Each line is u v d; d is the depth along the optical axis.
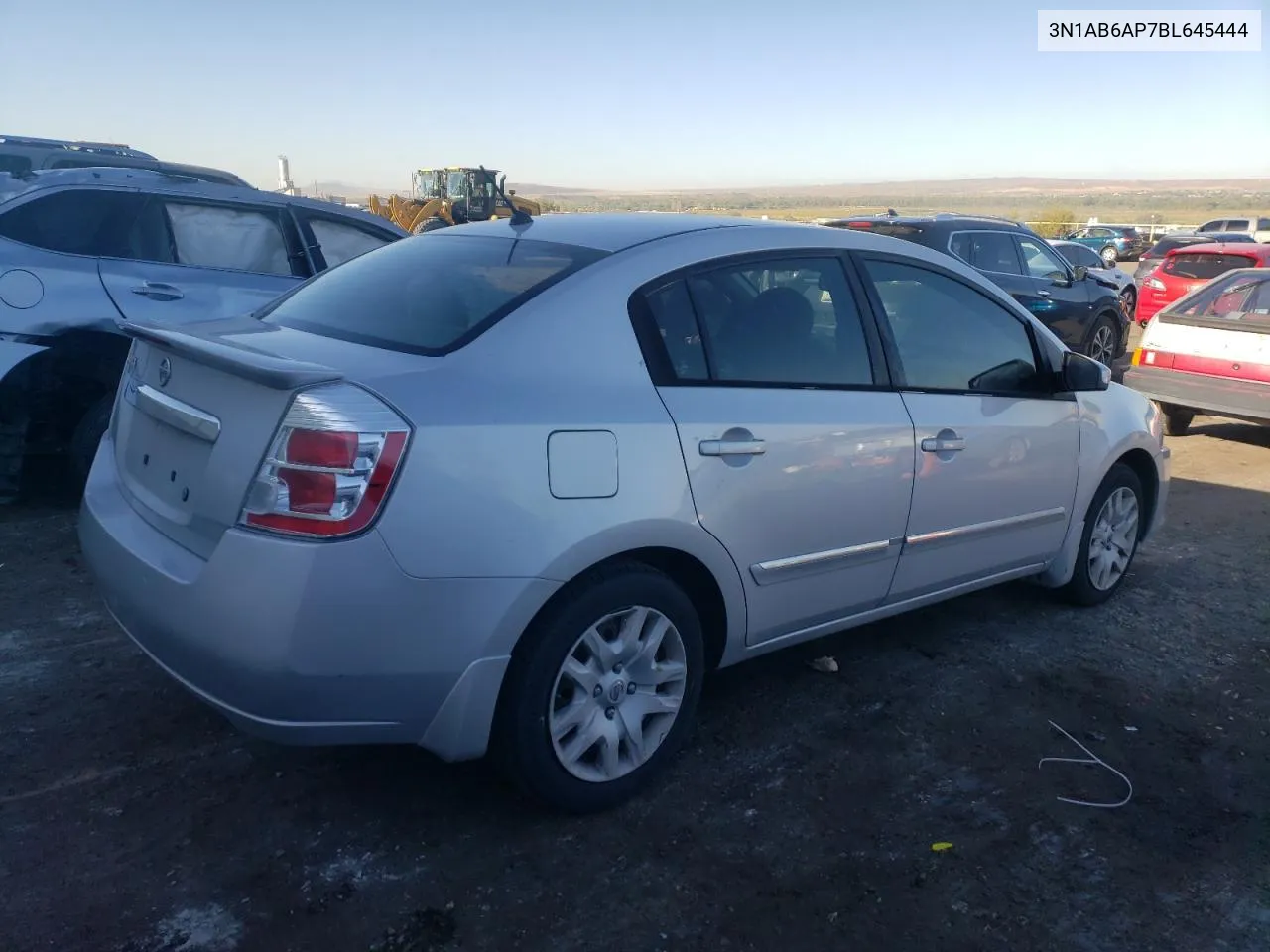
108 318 5.63
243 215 6.35
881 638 4.62
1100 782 3.50
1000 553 4.36
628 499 2.98
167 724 3.58
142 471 3.15
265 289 6.28
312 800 3.20
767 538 3.39
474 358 2.91
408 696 2.74
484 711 2.85
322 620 2.58
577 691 3.04
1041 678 4.27
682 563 3.26
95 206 5.78
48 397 5.58
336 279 3.77
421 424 2.67
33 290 5.45
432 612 2.69
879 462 3.68
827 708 3.94
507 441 2.77
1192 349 8.92
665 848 3.04
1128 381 9.41
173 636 2.77
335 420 2.59
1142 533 5.33
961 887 2.93
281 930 2.63
